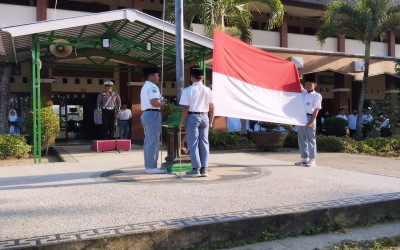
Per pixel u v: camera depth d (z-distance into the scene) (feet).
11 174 24.27
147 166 23.58
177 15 24.53
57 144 51.90
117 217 14.33
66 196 17.63
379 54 72.02
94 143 40.81
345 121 56.80
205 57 43.50
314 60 62.28
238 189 19.04
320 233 15.34
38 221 13.87
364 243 14.35
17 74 53.21
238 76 23.48
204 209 15.37
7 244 11.62
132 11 34.63
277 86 25.09
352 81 77.15
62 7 55.83
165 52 41.42
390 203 17.16
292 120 25.71
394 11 54.70
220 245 13.73
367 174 24.26
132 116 56.18
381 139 43.24
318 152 40.11
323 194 18.07
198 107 22.02
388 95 58.29
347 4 55.01
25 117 42.98
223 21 46.96
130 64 51.26
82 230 12.87
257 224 14.39
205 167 22.62
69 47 38.96
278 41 63.93
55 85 56.03
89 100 58.80
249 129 51.39
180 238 13.20
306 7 62.85
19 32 31.01
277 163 29.50
